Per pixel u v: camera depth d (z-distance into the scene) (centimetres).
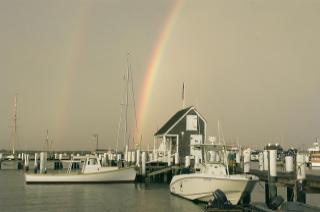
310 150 8869
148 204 3497
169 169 5266
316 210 2372
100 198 3941
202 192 3369
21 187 4972
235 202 3125
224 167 3353
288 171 2983
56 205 3531
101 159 6506
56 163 9569
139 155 5844
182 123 6225
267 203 2831
